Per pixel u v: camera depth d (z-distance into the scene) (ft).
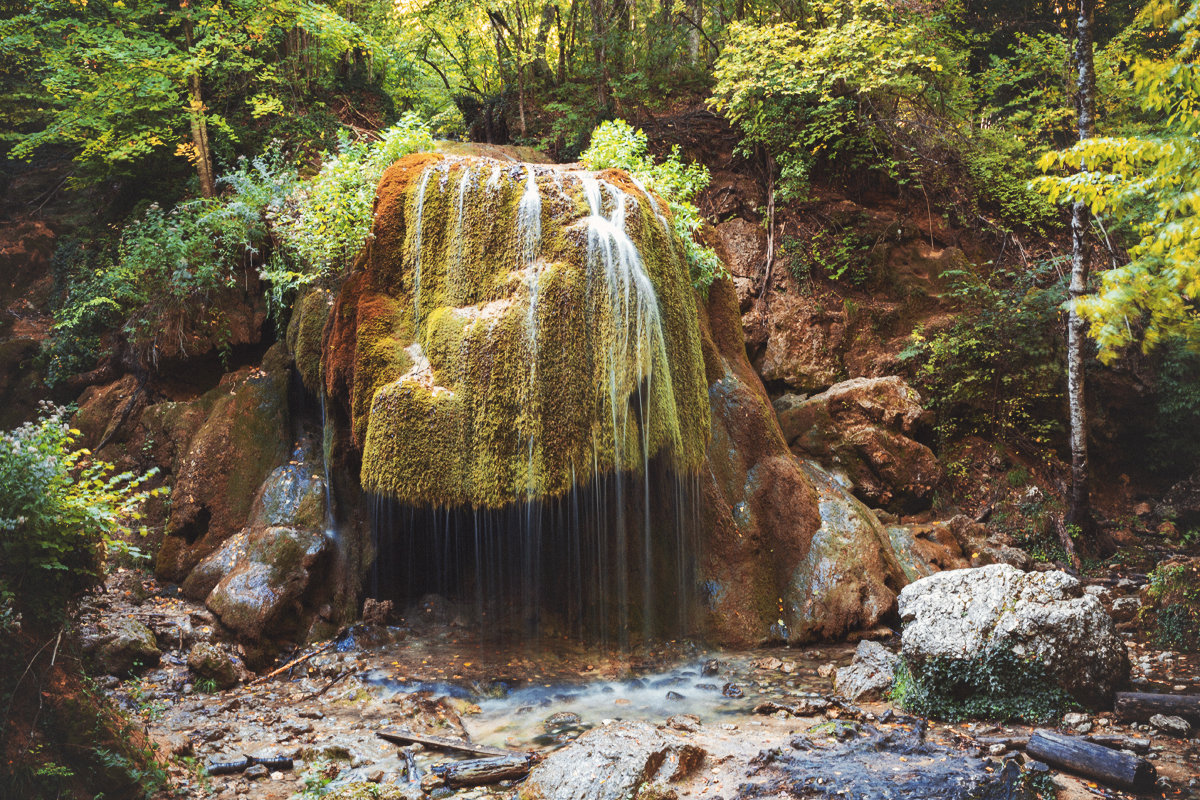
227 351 32.17
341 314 25.68
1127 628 25.59
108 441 32.19
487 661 23.75
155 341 31.91
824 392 35.12
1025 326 36.60
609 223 24.40
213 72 38.70
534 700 21.15
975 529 32.12
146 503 29.50
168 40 38.47
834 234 39.52
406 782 16.08
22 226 43.62
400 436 22.89
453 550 26.66
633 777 14.89
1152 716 18.19
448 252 24.73
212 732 18.45
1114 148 15.38
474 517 25.49
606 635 25.14
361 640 24.67
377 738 18.44
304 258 28.84
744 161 41.42
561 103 45.16
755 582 26.68
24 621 13.84
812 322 37.42
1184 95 15.31
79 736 14.10
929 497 33.04
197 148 36.47
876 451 32.09
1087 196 16.48
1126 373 38.04
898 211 40.83
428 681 22.27
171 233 32.12
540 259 23.82
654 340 24.40
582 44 46.44
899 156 41.39
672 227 26.99
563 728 19.16
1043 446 37.17
